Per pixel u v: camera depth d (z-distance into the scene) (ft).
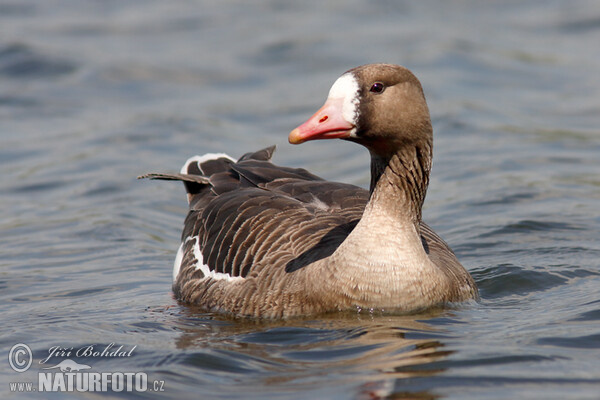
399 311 37.68
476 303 40.81
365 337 35.22
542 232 52.54
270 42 103.96
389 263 37.29
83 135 77.97
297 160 73.26
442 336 35.14
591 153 69.67
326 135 36.88
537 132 75.61
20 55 96.99
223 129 80.12
